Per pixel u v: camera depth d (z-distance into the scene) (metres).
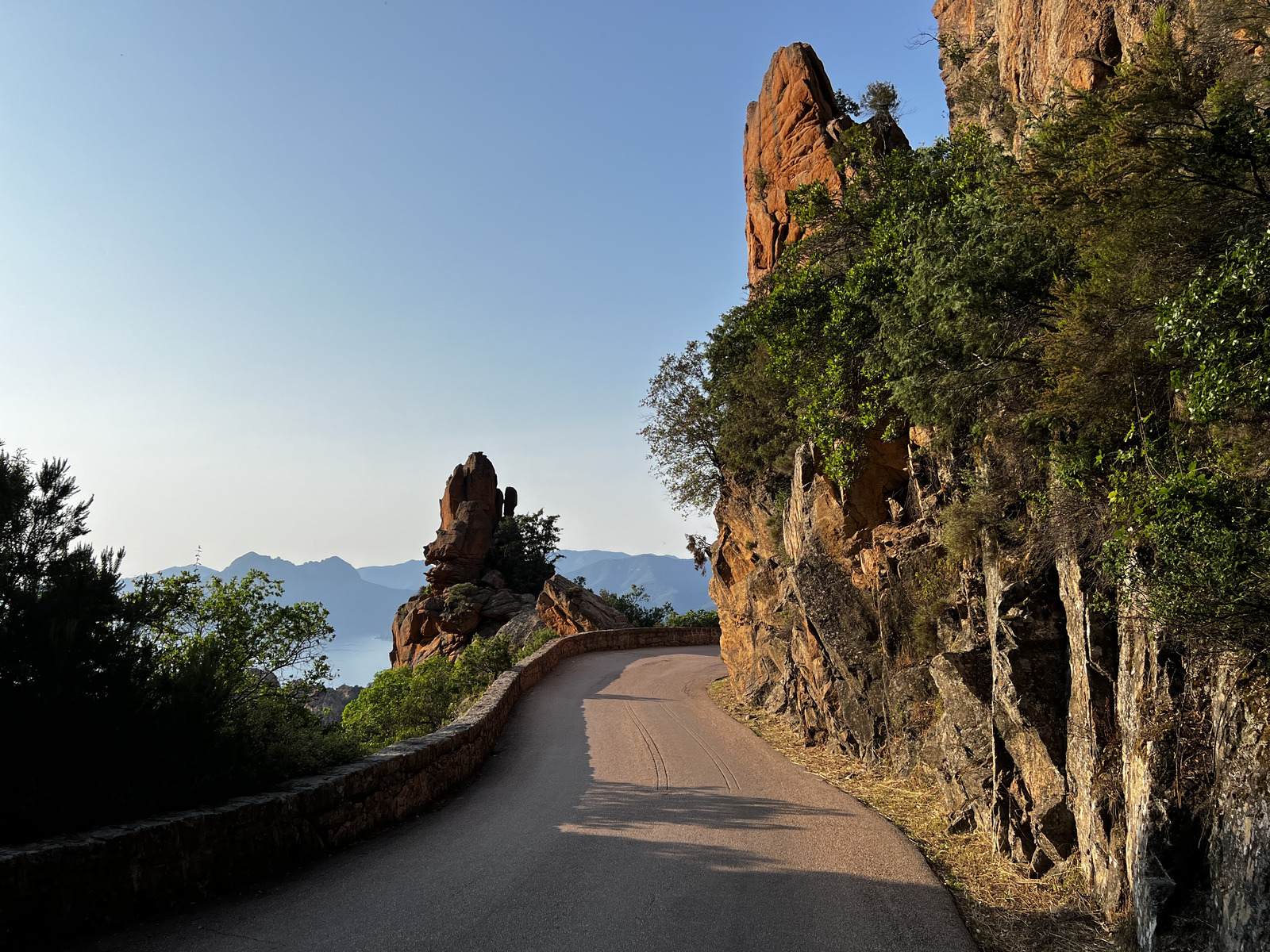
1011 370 8.54
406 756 10.58
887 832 9.52
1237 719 4.99
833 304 12.54
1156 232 5.92
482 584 61.84
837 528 14.76
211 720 7.72
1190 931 4.90
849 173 21.23
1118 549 6.30
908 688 12.20
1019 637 8.42
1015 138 12.30
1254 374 4.59
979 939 6.41
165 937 5.82
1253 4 6.10
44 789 6.12
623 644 38.81
